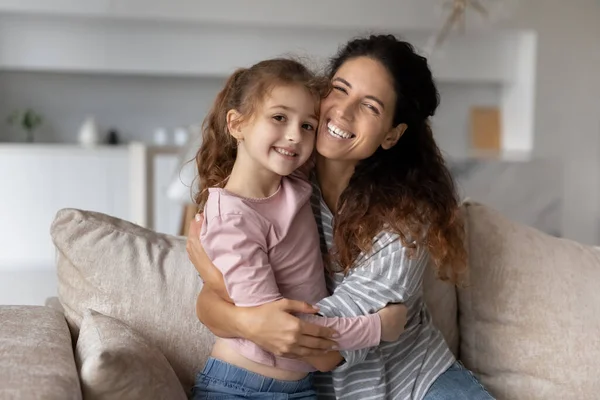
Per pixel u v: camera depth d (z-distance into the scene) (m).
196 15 5.02
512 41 5.57
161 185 5.25
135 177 3.21
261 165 1.37
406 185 1.48
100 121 5.62
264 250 1.33
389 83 1.46
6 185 5.07
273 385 1.35
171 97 5.69
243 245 1.29
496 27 5.32
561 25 5.40
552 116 5.48
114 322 1.42
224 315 1.31
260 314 1.25
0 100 5.49
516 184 5.22
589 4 5.40
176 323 1.53
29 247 5.14
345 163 1.53
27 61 5.14
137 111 5.66
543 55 5.41
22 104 5.53
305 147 1.36
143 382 1.24
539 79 5.43
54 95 5.55
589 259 1.70
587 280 1.66
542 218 5.26
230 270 1.28
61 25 5.14
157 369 1.30
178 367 1.51
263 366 1.35
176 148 3.26
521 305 1.65
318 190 1.55
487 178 5.19
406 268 1.40
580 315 1.63
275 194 1.38
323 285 1.44
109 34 5.20
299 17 5.13
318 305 1.34
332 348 1.29
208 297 1.36
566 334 1.63
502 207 5.22
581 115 5.50
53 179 5.13
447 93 5.87
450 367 1.54
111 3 4.92
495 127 5.88
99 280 1.54
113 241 1.58
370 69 1.45
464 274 1.68
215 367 1.38
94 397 1.20
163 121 5.70
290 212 1.38
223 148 1.50
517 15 5.32
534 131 5.48
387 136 1.51
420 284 1.48
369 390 1.46
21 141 5.55
